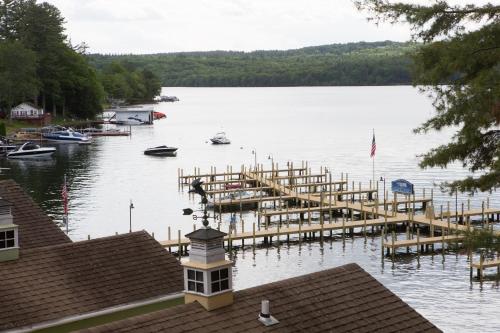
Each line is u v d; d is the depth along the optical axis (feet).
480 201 364.79
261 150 600.80
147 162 518.37
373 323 98.89
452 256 263.90
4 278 114.32
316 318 96.78
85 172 467.52
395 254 268.62
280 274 245.04
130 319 90.99
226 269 96.17
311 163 519.60
